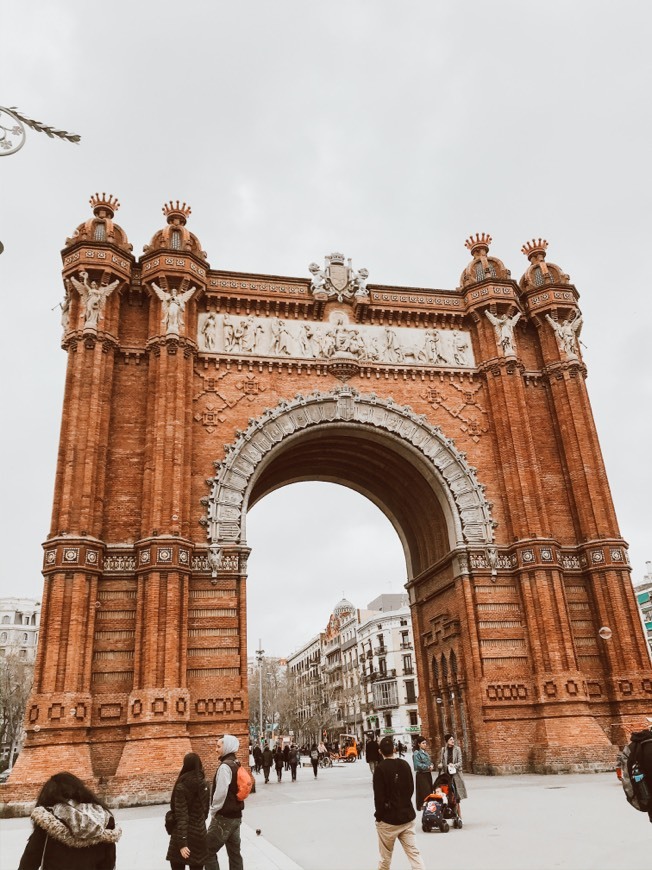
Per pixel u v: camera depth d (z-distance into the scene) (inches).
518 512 1572.3
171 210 1656.0
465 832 716.7
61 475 1371.8
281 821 884.0
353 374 1662.2
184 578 1339.8
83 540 1302.9
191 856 407.8
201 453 1501.0
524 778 1284.4
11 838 847.7
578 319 1788.9
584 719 1386.6
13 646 7047.2
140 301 1583.4
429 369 1704.0
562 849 586.9
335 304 1720.0
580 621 1544.0
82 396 1413.6
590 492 1606.8
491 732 1403.8
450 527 1598.2
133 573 1352.1
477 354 1753.2
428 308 1749.5
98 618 1310.3
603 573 1546.5
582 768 1316.4
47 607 1264.8
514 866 528.4
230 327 1626.5
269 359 1614.2
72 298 1514.5
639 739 364.8
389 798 470.9
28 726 1171.3
